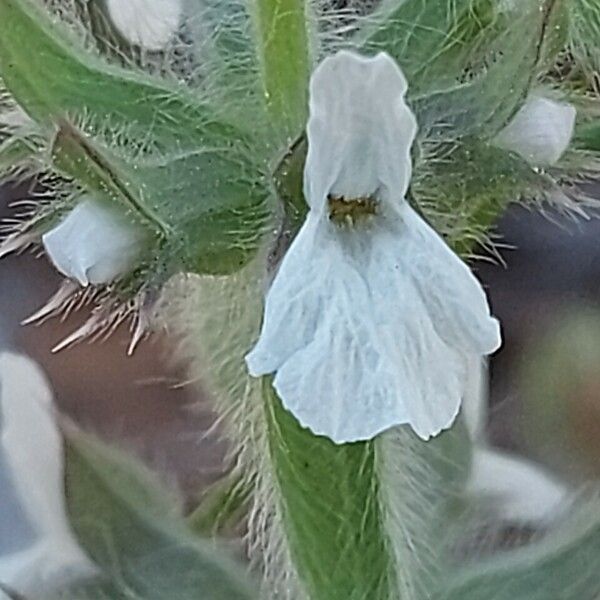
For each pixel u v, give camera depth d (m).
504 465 0.05
